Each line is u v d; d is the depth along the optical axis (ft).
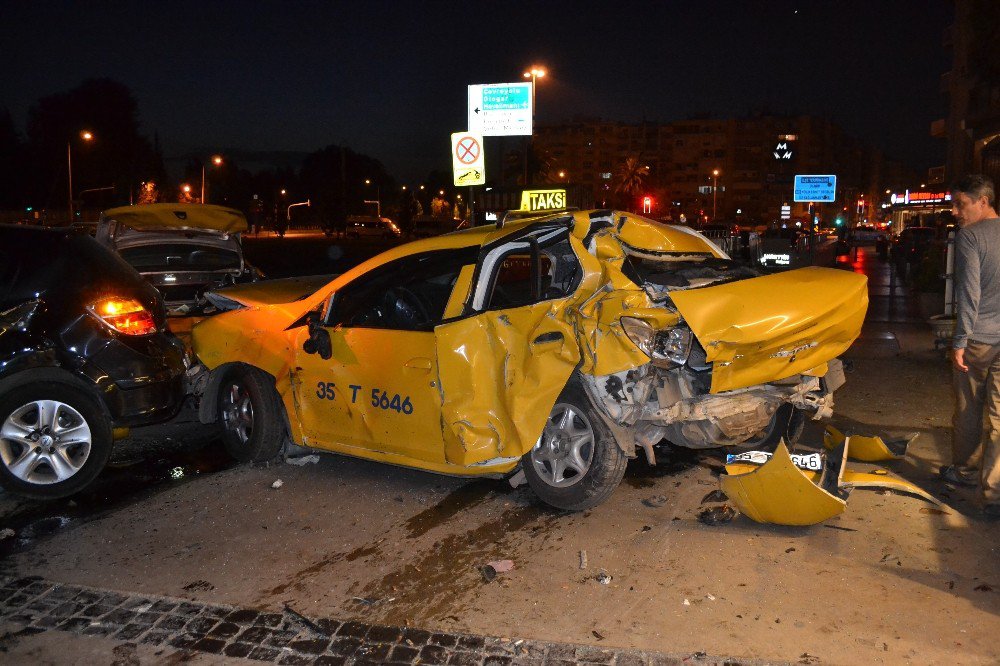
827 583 13.38
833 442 20.20
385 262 18.52
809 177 140.36
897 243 108.88
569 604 12.90
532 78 105.40
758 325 15.05
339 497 17.92
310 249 182.29
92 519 16.90
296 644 11.89
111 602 13.21
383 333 17.63
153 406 19.04
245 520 16.67
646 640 11.80
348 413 18.40
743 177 557.74
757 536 15.29
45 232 18.94
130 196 276.82
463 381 16.14
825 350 16.75
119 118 279.28
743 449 20.02
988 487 15.71
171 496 18.19
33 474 17.89
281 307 20.11
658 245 19.19
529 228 16.98
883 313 51.26
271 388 20.07
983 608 12.45
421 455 17.22
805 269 17.88
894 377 29.84
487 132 107.34
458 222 267.59
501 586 13.56
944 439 21.49
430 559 14.66
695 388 16.11
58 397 17.93
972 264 15.65
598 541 15.23
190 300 36.78
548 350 15.69
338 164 488.02
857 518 15.98
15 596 13.44
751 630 12.00
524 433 15.76
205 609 12.95
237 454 20.63
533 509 16.90
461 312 16.57
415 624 12.41
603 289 15.78
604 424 15.70
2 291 17.98
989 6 60.23
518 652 11.59
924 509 16.37
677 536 15.37
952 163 148.77
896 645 11.51
